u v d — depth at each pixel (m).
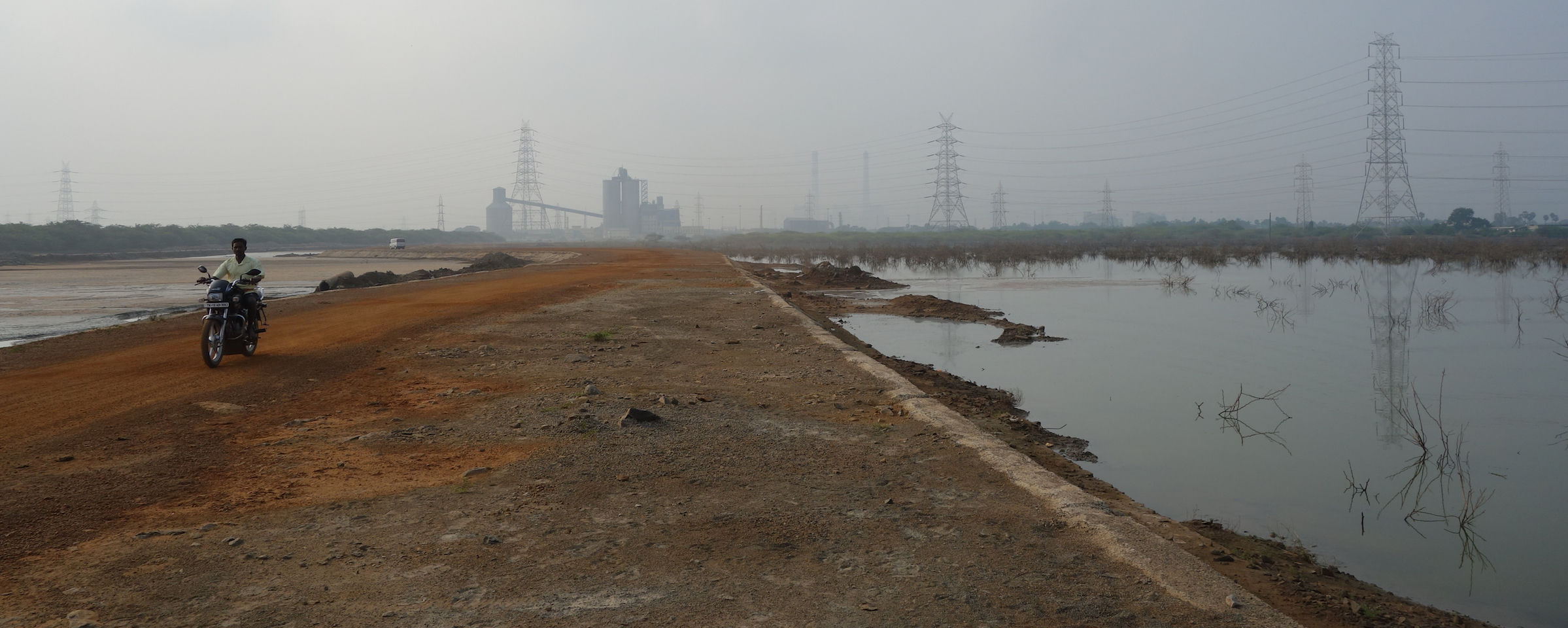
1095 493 6.46
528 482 5.78
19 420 7.70
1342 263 44.78
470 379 9.95
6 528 4.82
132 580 4.09
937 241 103.44
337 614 3.75
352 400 8.73
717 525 4.98
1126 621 3.73
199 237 113.69
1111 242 90.38
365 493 5.54
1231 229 125.12
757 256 69.56
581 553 4.50
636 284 28.89
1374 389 11.44
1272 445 8.56
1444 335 16.72
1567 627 4.56
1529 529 6.19
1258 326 18.39
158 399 8.73
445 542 4.64
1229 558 4.93
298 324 16.06
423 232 177.75
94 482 5.76
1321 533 6.06
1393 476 7.48
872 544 4.68
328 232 148.75
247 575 4.17
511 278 33.75
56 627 3.60
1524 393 11.18
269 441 6.95
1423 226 106.31
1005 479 5.98
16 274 47.56
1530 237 71.38
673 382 9.77
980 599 3.96
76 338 14.16
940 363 13.76
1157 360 13.92
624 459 6.35
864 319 20.73
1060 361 13.95
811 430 7.41
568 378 9.98
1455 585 5.15
